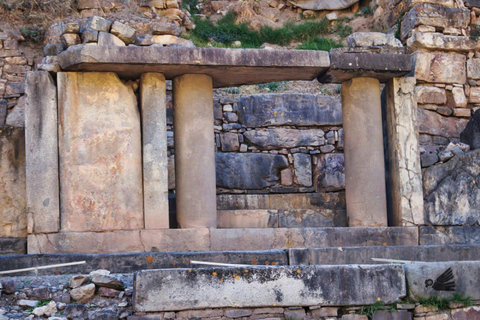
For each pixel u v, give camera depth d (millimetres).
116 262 6465
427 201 8414
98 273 5805
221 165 9523
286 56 7695
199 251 7148
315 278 5707
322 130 10070
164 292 5434
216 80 8219
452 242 8281
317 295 5684
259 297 5574
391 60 8062
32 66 10367
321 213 8539
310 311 5723
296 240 7672
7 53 10266
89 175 7367
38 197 7207
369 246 7223
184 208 7660
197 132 7758
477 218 8422
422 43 10289
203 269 5535
